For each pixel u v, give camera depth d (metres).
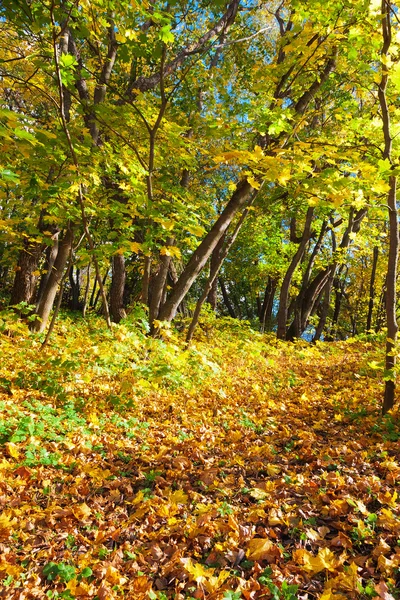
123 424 5.22
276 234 17.31
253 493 3.50
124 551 2.90
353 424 5.66
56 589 2.52
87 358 7.09
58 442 4.45
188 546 2.95
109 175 6.02
